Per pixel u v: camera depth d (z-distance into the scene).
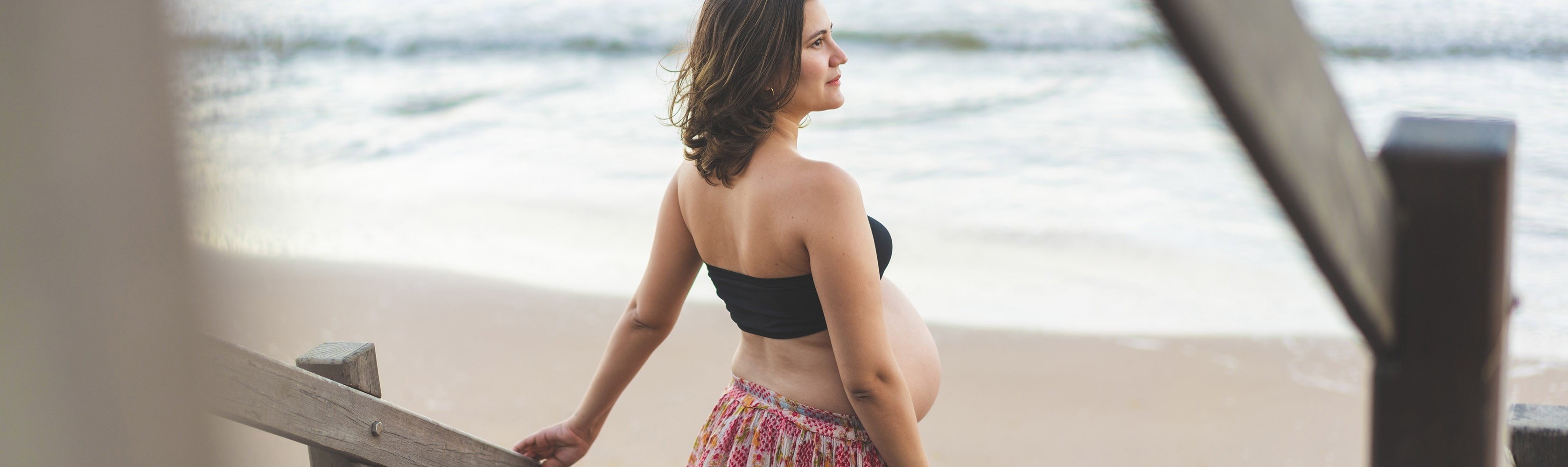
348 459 1.62
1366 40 13.70
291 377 1.38
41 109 0.49
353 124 13.73
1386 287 0.63
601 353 5.74
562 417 4.90
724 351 5.76
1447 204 0.62
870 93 14.09
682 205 1.86
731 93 1.61
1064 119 12.05
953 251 7.90
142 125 0.52
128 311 0.54
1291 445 4.66
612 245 8.09
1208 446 4.68
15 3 0.47
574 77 17.02
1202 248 7.68
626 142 12.16
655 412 4.94
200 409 0.60
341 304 6.61
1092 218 8.56
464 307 6.61
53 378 0.53
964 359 5.82
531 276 7.30
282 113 14.15
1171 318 6.33
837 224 1.55
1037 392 5.32
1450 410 0.65
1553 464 1.55
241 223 5.83
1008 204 9.08
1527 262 6.93
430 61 18.94
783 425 1.75
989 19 16.27
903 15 16.52
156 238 0.54
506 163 11.25
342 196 9.77
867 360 1.59
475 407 5.05
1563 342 5.81
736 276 1.75
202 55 0.54
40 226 0.50
